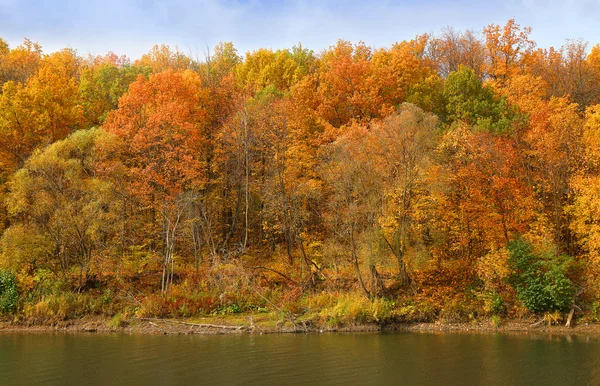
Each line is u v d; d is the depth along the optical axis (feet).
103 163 108.37
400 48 170.60
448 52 198.29
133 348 75.20
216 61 179.01
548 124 112.98
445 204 102.83
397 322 94.84
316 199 114.73
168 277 108.06
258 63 171.63
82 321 95.04
